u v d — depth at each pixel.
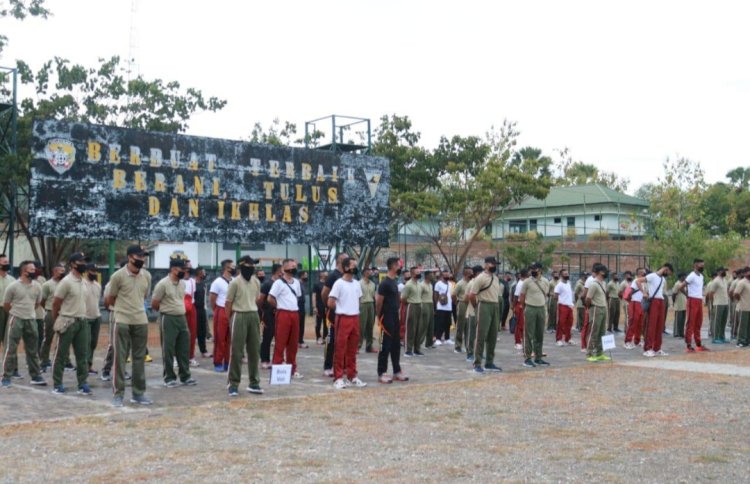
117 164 25.47
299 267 34.47
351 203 30.92
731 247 42.03
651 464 7.67
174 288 13.05
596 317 16.84
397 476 7.18
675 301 23.11
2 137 27.19
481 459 7.86
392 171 39.72
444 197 40.66
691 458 7.93
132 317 11.18
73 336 12.22
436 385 13.13
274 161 28.97
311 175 29.89
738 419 10.11
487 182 40.00
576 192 66.00
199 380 13.91
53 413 10.46
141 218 25.89
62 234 24.41
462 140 40.81
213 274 33.75
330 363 14.52
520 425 9.70
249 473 7.29
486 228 56.88
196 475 7.22
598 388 12.80
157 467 7.51
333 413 10.49
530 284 15.92
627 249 50.28
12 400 11.53
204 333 18.03
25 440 8.70
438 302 21.95
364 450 8.25
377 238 31.59
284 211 29.14
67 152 24.53
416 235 47.66
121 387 11.07
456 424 9.75
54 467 7.52
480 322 14.94
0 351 19.05
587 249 51.09
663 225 43.62
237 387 12.11
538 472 7.34
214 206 27.45
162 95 33.69
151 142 26.17
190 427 9.48
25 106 30.91
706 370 15.14
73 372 14.94
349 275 12.98
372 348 19.06
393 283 13.67
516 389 12.70
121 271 11.19
